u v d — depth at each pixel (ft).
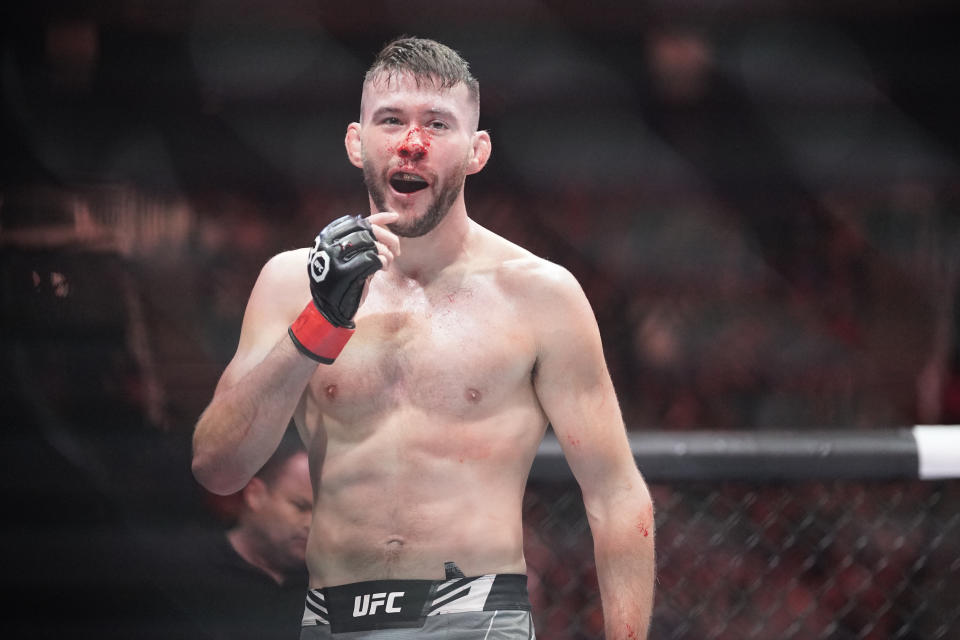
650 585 16.35
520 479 16.08
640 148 46.06
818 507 24.48
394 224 15.66
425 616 15.15
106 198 22.84
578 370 16.11
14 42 40.65
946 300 42.24
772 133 45.78
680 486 21.07
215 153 43.16
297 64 44.73
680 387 40.24
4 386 20.03
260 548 19.85
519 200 45.06
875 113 46.24
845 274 43.06
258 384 15.14
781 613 25.80
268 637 19.76
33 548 19.56
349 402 15.64
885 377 40.73
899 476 19.06
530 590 24.30
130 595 19.57
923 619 24.09
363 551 15.40
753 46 46.52
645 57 46.98
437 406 15.57
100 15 42.16
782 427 39.47
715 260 43.21
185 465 20.48
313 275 14.67
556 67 46.01
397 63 15.74
